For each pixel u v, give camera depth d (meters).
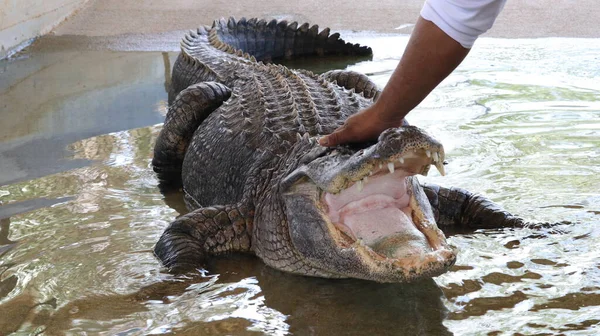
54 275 3.56
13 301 3.30
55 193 4.70
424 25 2.65
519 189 4.26
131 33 9.95
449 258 2.88
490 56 7.79
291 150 3.90
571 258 3.44
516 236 3.73
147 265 3.68
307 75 5.28
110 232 4.09
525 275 3.30
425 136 2.79
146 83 7.49
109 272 3.59
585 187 4.25
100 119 6.31
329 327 3.00
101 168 5.18
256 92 4.90
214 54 6.48
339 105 4.36
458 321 2.95
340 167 3.07
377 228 3.22
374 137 3.13
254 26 8.62
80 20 10.76
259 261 3.86
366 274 3.07
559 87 6.39
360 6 10.84
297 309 3.19
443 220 4.07
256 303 3.28
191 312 3.18
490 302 3.08
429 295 3.20
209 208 4.00
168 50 8.95
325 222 3.30
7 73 8.20
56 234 4.06
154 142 5.70
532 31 8.95
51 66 8.44
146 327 3.04
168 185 5.00
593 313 2.92
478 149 4.93
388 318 3.04
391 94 2.87
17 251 3.84
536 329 2.82
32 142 5.75
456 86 6.59
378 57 8.23
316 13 10.60
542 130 5.25
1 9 8.77
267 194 3.87
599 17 9.45
